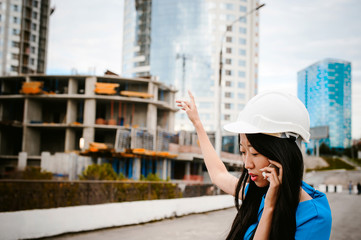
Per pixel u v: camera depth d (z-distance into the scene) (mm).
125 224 9438
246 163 1251
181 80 89062
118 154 26797
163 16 93812
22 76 42844
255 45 95875
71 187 9469
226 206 15930
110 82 42812
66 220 7852
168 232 8516
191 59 89875
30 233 7031
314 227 1076
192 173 40250
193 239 7617
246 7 94812
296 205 1104
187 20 92438
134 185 11555
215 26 91750
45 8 85812
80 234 7863
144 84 42812
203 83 88062
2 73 75125
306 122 1229
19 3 79062
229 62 89875
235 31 92188
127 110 42500
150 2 95438
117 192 10859
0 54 75438
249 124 1215
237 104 88000
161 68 91188
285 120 1172
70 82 41688
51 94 41562
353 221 11898
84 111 40469
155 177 19250
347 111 133625
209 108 86688
